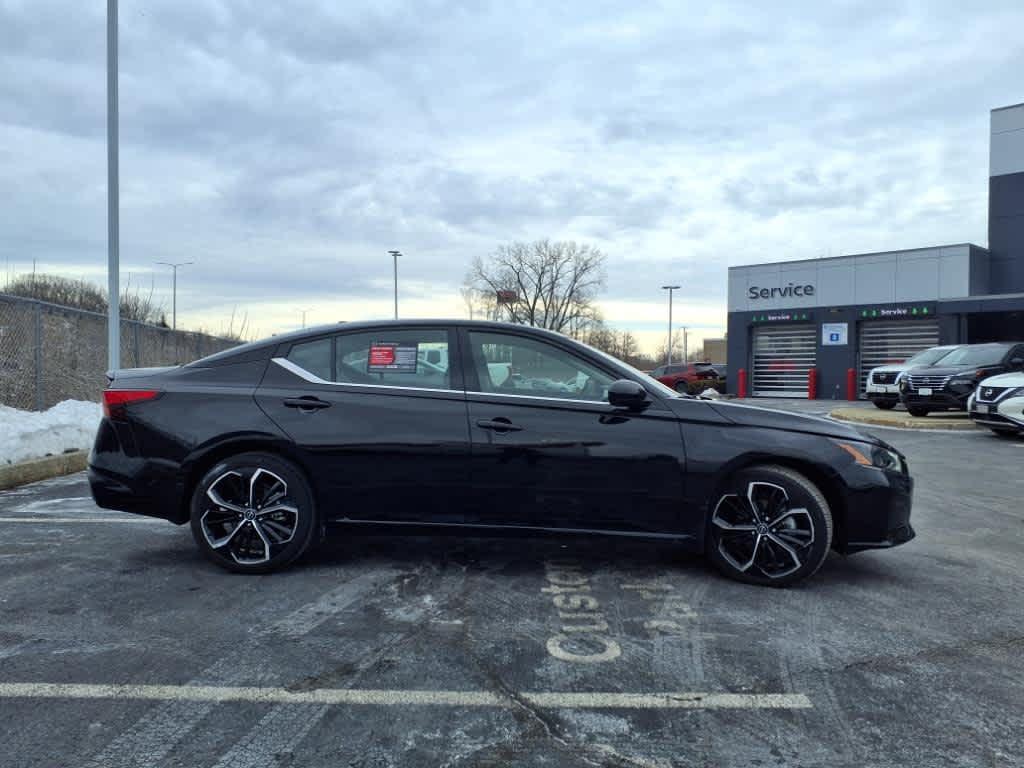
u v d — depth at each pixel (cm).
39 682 290
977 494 732
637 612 377
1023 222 2436
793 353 2752
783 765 238
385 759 239
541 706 276
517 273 5628
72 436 917
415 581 422
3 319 1223
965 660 322
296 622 356
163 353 1611
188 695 280
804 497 411
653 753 245
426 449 421
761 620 367
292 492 425
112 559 464
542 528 424
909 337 2492
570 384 435
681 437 420
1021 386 1187
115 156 1103
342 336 452
